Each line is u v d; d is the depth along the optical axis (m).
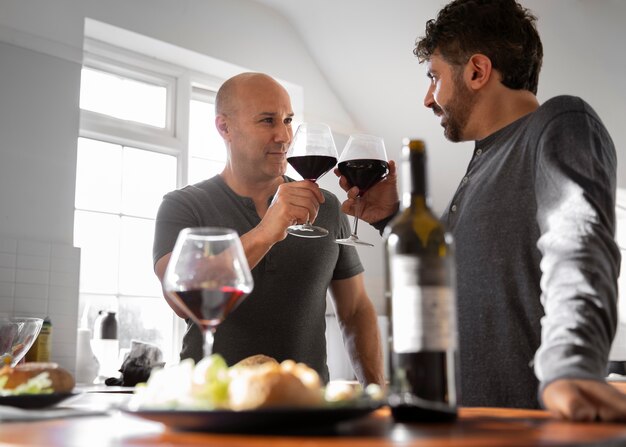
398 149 4.18
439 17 1.57
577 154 1.07
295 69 4.11
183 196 2.08
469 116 1.52
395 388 0.79
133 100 3.72
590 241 0.92
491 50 1.47
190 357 1.93
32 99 3.15
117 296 3.50
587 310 0.86
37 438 0.64
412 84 3.79
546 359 0.84
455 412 0.77
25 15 3.18
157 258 1.96
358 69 4.00
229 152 2.20
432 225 0.80
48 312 3.06
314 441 0.60
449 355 0.78
